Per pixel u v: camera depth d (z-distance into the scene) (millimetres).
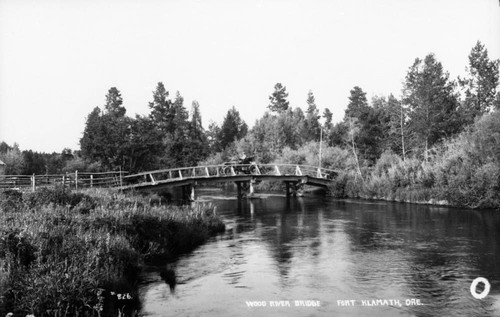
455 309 9484
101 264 10508
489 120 32812
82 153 43594
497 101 43219
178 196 46062
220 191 59250
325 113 104812
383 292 10758
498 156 30359
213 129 107500
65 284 8383
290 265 13781
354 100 85250
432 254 15117
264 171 59406
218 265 13820
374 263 13891
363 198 41438
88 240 11242
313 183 45375
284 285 11492
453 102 50688
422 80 48812
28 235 10328
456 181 32062
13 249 9633
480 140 32469
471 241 17438
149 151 45219
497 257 14500
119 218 14484
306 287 11297
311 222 24438
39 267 8773
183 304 9875
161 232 15875
